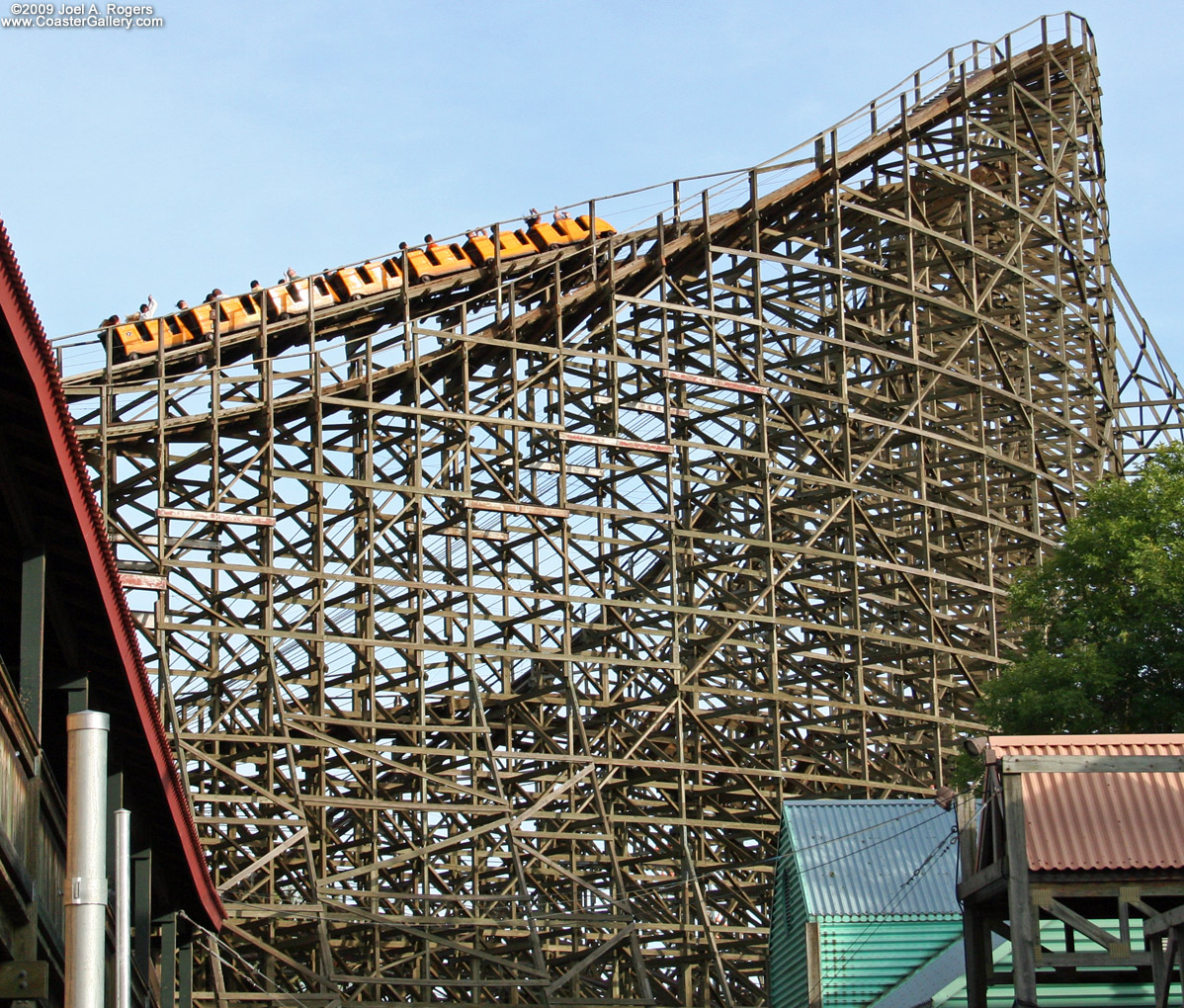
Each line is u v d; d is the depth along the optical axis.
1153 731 39.03
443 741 45.97
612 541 44.53
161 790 24.03
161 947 28.61
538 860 41.72
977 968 26.70
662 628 47.19
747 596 50.28
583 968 38.91
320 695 41.09
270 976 39.03
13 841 17.27
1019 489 55.50
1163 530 40.84
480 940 40.62
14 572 20.73
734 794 45.62
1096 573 40.81
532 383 44.81
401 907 43.12
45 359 16.91
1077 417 56.47
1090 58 56.78
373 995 44.75
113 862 23.31
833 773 51.34
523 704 45.03
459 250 48.81
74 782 13.86
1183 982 22.62
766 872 45.34
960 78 53.91
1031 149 57.22
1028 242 55.59
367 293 46.00
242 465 41.34
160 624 38.97
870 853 35.09
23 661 18.98
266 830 41.78
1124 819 24.22
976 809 28.78
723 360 51.00
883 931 33.84
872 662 49.28
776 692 44.50
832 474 48.03
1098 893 23.86
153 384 40.34
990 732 40.91
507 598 44.69
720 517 47.41
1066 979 28.22
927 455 53.06
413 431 44.09
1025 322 52.81
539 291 48.12
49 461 18.14
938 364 50.28
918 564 53.00
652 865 46.59
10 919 17.77
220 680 40.34
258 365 42.22
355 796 46.19
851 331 52.81
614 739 45.94
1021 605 41.94
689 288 49.47
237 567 39.75
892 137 52.31
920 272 52.59
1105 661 38.31
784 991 36.53
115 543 40.47
